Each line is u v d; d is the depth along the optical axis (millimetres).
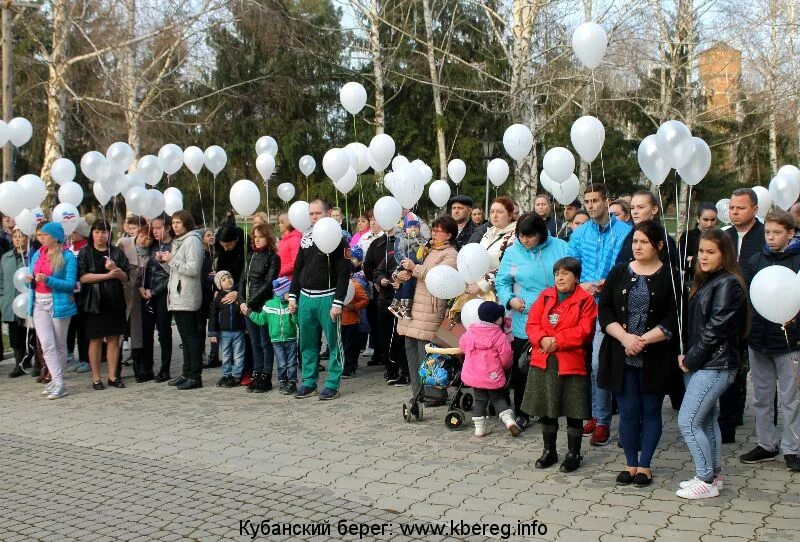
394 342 8586
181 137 21422
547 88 17406
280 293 8156
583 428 5875
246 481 5266
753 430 6395
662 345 4879
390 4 21062
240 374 8703
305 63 22109
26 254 9547
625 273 5035
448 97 19938
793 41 19953
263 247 8336
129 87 18469
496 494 4883
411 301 7086
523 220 6164
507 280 6309
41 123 20156
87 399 8219
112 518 4625
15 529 4496
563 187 8367
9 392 8727
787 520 4273
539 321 5418
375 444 6156
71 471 5641
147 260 9148
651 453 4969
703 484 4719
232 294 8539
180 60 19906
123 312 8781
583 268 6449
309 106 22656
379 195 20453
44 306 8258
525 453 5844
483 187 21219
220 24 19859
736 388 5941
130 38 18156
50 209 16125
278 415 7242
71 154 22719
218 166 10219
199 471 5539
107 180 9078
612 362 5020
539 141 17609
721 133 24469
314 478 5301
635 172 23750
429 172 10234
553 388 5266
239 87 21906
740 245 6105
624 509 4547
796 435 5262
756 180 26969
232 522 4484
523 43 15492
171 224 9242
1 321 9656
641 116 23500
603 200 6316
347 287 7758
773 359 5363
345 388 8500
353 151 9250
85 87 18812
